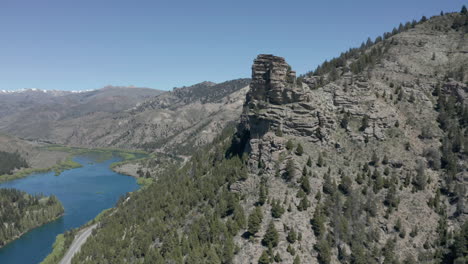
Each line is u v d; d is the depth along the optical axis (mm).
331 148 160000
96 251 153625
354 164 153875
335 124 169875
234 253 117625
